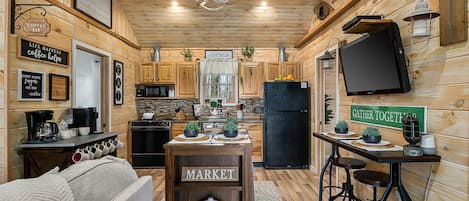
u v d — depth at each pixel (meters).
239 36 5.84
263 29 5.62
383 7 2.75
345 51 3.24
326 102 5.96
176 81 5.91
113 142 3.57
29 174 2.74
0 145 2.54
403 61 2.35
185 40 5.96
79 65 4.02
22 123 2.79
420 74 2.21
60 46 3.34
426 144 2.02
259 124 5.60
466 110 1.78
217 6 4.94
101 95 4.60
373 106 2.91
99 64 4.57
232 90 6.16
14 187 0.81
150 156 5.48
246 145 2.41
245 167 2.41
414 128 2.04
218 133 3.12
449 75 1.91
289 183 4.48
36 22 2.64
